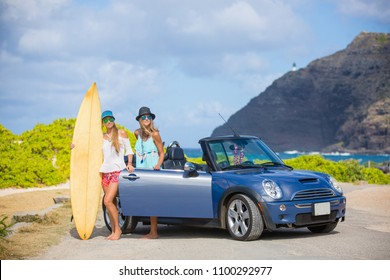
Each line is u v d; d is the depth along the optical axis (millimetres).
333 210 9711
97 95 10117
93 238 9969
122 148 9773
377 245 8961
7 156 20141
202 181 9609
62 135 22500
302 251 8453
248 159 10328
